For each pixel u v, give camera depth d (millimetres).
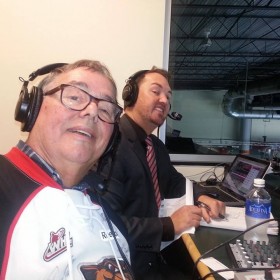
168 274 1258
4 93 1670
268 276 630
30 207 605
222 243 935
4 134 1684
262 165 1511
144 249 1012
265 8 2969
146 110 1411
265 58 4867
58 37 1690
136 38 1759
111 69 1755
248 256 794
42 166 697
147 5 1750
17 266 549
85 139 708
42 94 708
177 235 1057
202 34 2910
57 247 610
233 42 4406
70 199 684
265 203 1019
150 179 1265
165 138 2055
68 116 696
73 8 1690
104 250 713
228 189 1694
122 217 1035
